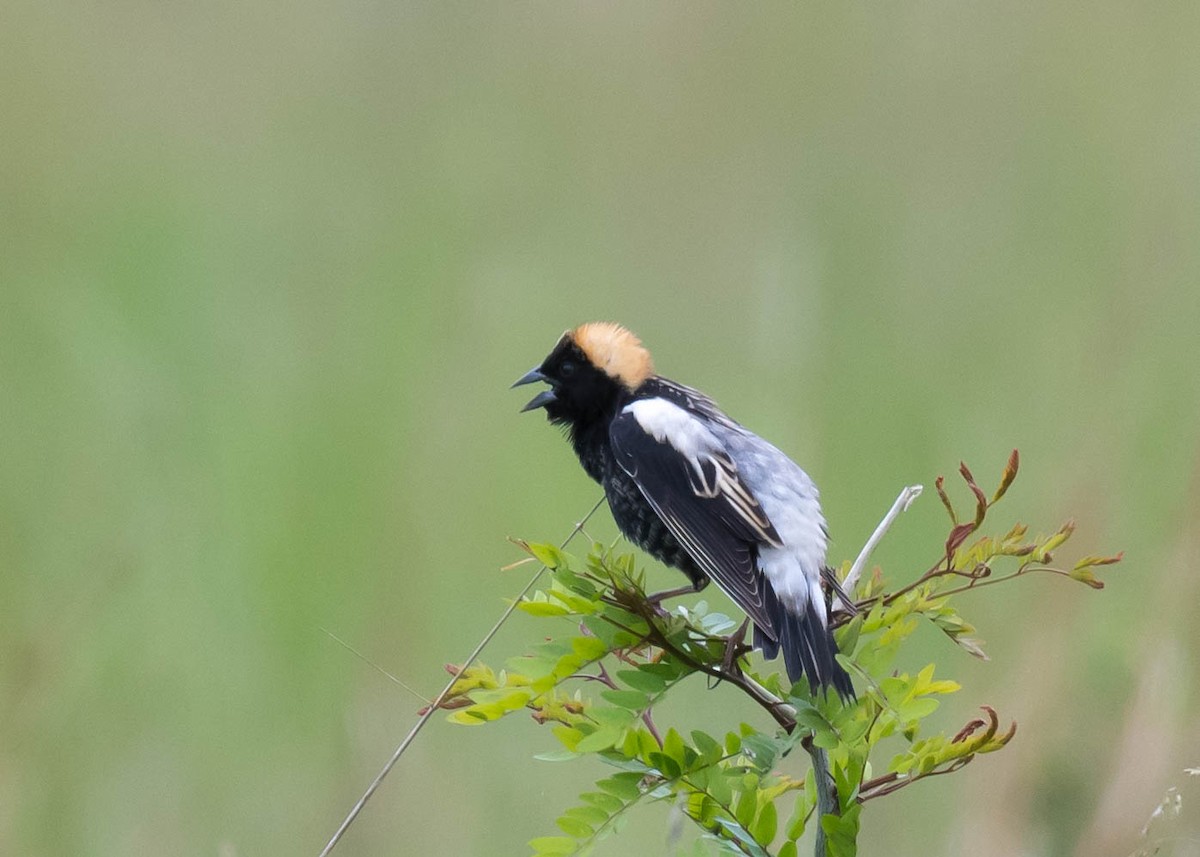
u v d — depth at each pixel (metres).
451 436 11.98
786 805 8.55
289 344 12.99
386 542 10.80
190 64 17.47
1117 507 10.38
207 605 10.45
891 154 15.24
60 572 10.60
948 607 5.87
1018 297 13.34
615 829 5.30
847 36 16.36
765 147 15.63
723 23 16.62
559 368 9.13
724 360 13.36
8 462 11.83
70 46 17.27
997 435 11.68
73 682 9.89
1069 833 8.23
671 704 9.76
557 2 17.25
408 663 10.16
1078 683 8.66
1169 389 11.20
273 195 15.55
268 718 9.91
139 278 13.75
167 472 11.66
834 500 11.43
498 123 16.36
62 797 9.34
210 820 9.31
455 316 13.60
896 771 5.58
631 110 16.28
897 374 12.38
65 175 15.69
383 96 17.16
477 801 9.24
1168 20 16.36
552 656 5.71
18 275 13.90
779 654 6.36
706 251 14.45
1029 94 15.79
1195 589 8.66
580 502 11.45
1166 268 12.82
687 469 7.96
